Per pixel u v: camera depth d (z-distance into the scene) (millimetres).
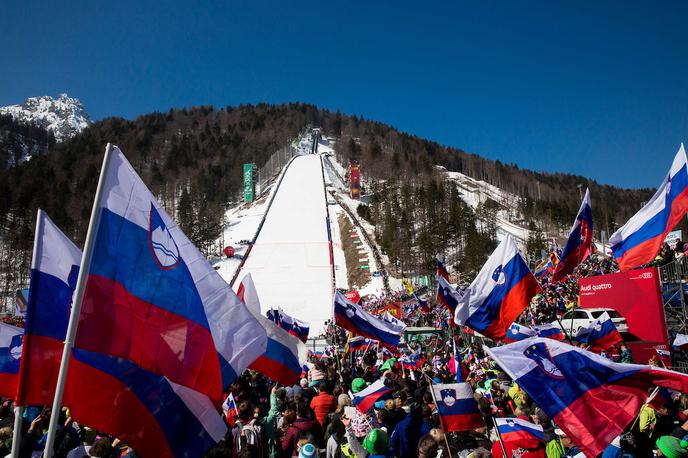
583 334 15438
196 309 5504
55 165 168250
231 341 5844
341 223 109938
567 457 6414
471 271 75188
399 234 89688
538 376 6004
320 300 63938
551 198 161000
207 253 104562
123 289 5090
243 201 162500
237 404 9633
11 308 70062
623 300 17234
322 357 21859
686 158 13586
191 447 5230
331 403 10117
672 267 18891
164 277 5402
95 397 4953
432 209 97938
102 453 6551
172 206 147000
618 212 141875
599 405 5809
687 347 14445
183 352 5305
